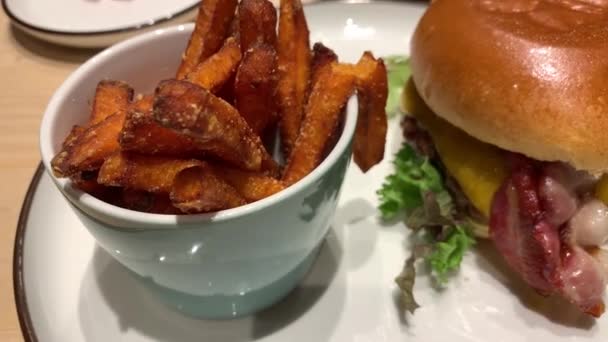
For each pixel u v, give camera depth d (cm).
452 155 26
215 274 18
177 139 16
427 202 24
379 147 21
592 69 22
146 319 21
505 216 24
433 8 27
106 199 18
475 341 21
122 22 35
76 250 23
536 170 23
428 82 25
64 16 36
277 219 17
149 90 23
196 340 21
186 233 16
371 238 24
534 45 23
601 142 21
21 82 32
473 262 24
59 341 20
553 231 22
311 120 19
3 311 22
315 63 21
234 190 17
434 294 22
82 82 20
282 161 21
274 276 20
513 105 22
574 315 22
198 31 20
